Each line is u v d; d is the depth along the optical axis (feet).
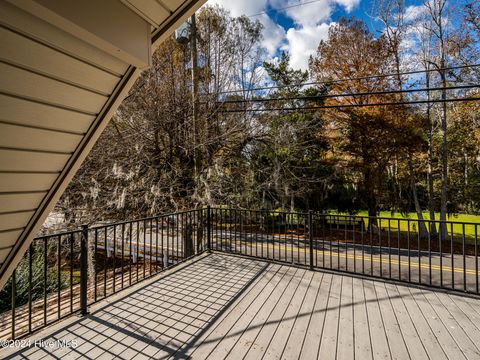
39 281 14.30
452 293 10.00
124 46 3.59
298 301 9.41
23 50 2.99
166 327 7.80
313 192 32.71
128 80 4.17
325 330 7.66
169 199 21.29
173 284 10.86
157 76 22.56
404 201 35.32
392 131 28.35
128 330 7.64
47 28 2.99
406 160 33.32
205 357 6.52
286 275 11.89
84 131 4.28
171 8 4.04
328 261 18.75
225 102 24.85
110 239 20.66
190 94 23.38
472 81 29.63
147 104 21.47
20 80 3.15
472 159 36.04
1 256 4.36
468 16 28.71
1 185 3.67
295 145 28.12
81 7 3.02
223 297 9.70
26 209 4.22
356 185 32.63
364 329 7.72
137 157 20.08
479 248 25.72
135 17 3.78
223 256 14.67
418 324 7.98
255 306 9.05
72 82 3.64
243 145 25.13
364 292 10.13
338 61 31.89
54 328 7.69
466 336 7.39
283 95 32.96
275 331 7.61
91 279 15.80
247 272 12.26
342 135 32.24
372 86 29.99
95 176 18.92
